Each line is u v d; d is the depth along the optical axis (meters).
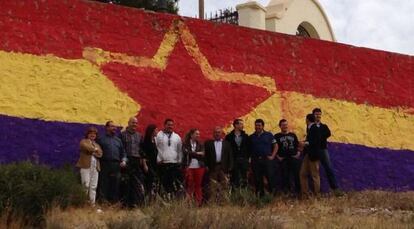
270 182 16.80
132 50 18.00
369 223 12.31
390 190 20.33
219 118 18.80
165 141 15.81
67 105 16.88
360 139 21.09
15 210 12.41
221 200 14.16
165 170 15.71
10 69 16.42
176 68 18.50
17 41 16.62
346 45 21.64
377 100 21.80
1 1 16.64
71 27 17.33
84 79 17.22
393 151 21.67
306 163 17.64
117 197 15.16
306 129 19.03
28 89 16.52
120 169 15.34
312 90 20.58
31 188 12.66
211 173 16.09
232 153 16.41
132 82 17.81
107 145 15.19
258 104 19.53
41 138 16.36
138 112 17.70
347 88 21.27
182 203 11.87
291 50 20.53
